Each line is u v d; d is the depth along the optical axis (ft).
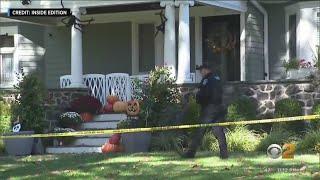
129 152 46.44
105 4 57.57
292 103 50.44
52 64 70.13
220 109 39.09
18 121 50.57
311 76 52.49
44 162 40.16
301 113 51.01
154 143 48.06
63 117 53.31
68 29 69.41
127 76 58.95
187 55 54.95
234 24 65.46
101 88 59.52
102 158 41.50
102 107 56.85
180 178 30.94
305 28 60.64
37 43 70.79
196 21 67.10
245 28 63.21
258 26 64.90
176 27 63.16
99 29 69.87
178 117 48.32
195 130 44.83
